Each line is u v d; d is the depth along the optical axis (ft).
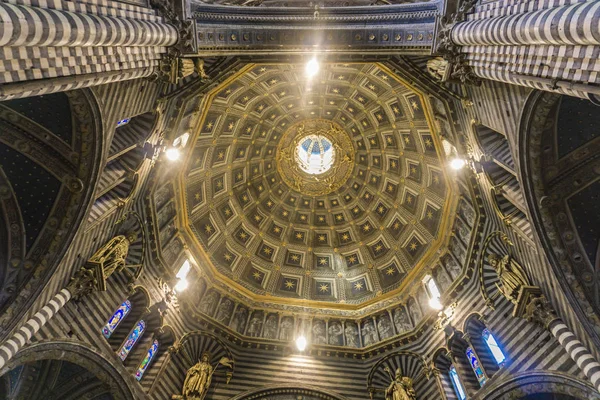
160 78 51.67
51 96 43.73
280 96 99.50
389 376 72.02
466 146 64.80
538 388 49.42
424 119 86.94
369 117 101.91
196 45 56.59
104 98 45.32
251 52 60.29
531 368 50.78
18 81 29.43
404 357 73.72
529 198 47.09
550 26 27.99
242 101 94.07
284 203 111.45
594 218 46.03
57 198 47.55
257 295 91.50
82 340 51.90
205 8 57.11
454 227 80.69
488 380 55.42
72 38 28.91
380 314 85.10
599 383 38.45
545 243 46.34
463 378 61.57
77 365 56.08
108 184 54.08
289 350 78.43
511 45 35.86
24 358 44.39
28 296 43.34
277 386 70.49
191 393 64.85
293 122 108.78
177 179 82.69
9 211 46.24
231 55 60.70
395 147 99.81
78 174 47.24
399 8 57.06
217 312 82.89
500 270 58.80
